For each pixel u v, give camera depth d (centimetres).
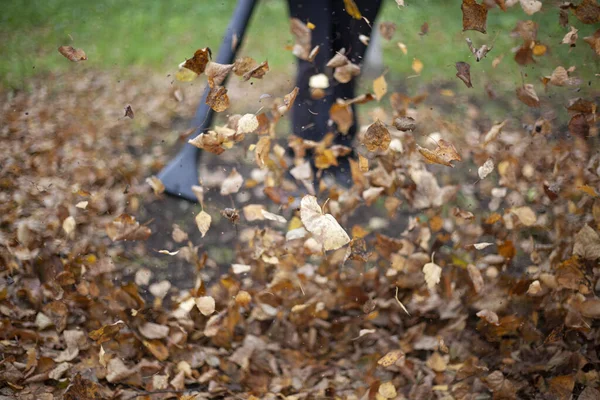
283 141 321
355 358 188
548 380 174
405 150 232
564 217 217
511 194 247
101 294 202
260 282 211
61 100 415
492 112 357
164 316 195
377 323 198
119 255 234
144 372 180
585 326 179
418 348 188
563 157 242
